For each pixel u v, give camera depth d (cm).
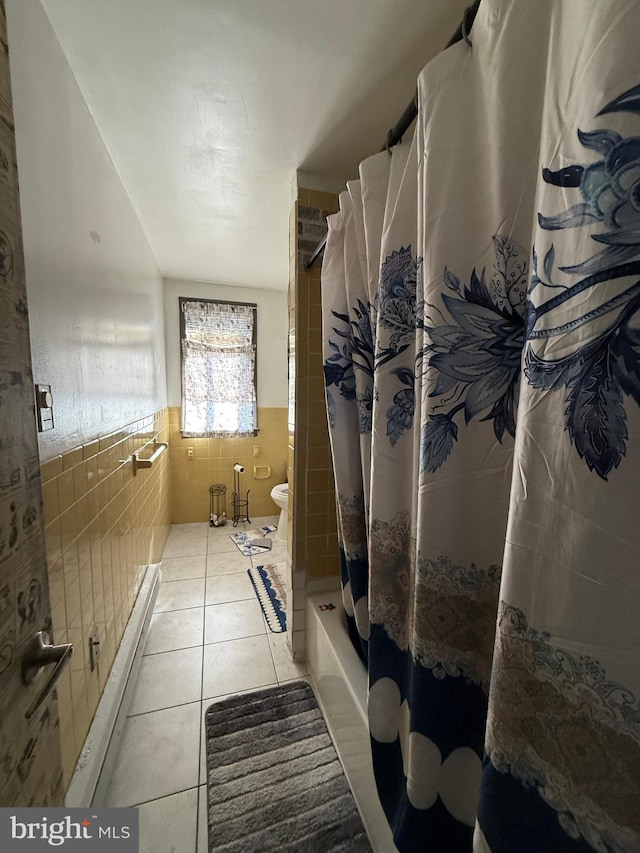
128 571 149
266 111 105
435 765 64
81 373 98
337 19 78
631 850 35
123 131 114
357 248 101
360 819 92
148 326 203
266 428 314
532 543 42
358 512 111
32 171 73
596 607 37
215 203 160
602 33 35
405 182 74
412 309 77
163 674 139
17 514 44
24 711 45
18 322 44
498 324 55
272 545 262
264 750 110
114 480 129
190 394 290
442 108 58
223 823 90
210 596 194
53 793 53
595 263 37
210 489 303
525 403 44
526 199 50
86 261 103
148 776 102
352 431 113
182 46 84
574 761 40
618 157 35
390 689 80
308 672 142
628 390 34
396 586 80
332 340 113
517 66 49
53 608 79
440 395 60
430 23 79
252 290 300
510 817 44
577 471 38
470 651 63
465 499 60
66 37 82
